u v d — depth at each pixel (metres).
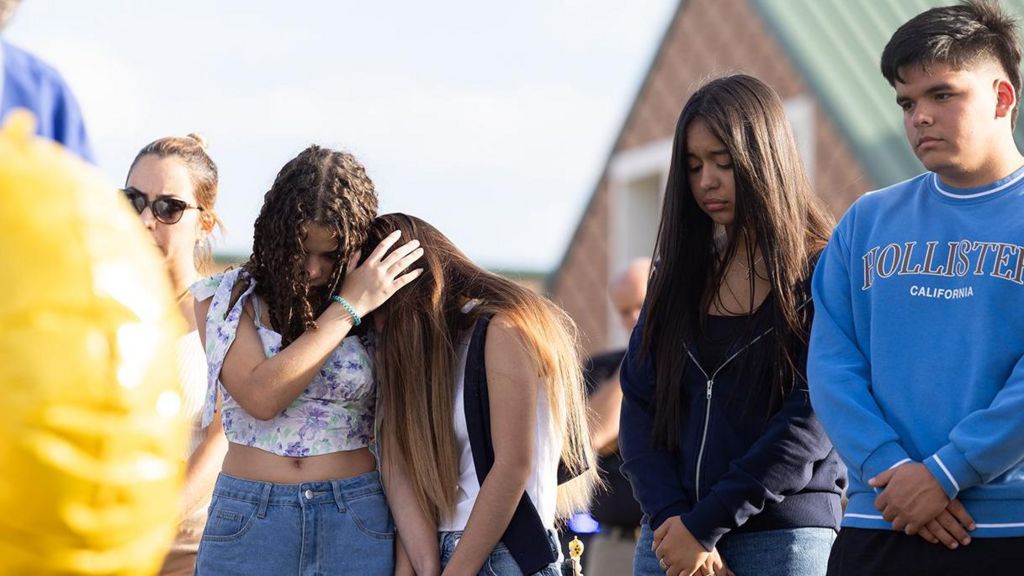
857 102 11.38
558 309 4.90
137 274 1.69
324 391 4.47
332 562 4.40
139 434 1.66
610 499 7.06
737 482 4.23
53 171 1.68
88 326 1.62
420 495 4.50
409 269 4.70
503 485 4.38
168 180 5.55
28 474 1.58
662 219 4.66
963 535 3.77
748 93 4.55
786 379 4.38
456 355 4.57
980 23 4.02
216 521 4.46
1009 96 4.05
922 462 3.83
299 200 4.45
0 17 3.01
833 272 4.32
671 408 4.49
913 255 4.08
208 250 5.85
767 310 4.43
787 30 12.52
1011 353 3.83
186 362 5.28
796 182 4.55
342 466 4.49
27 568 1.62
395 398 4.51
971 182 4.05
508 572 4.39
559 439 4.65
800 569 4.29
